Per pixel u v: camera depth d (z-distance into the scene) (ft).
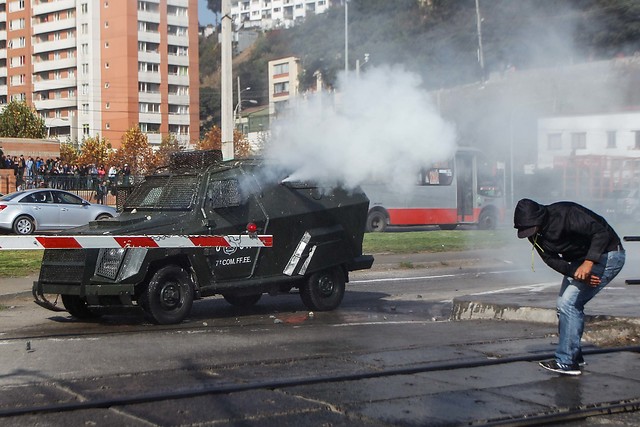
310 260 37.14
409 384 22.22
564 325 23.36
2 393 21.56
